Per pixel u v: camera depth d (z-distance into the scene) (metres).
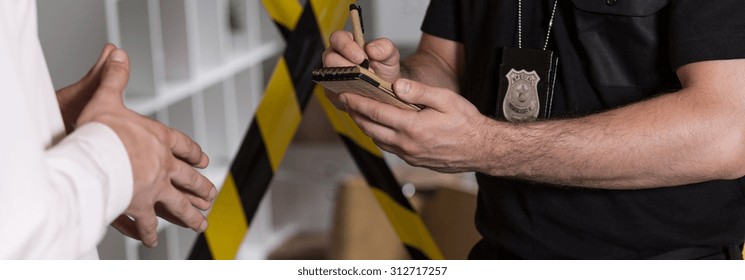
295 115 2.40
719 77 1.50
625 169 1.56
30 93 1.08
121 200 1.12
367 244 3.53
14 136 0.97
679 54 1.54
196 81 3.08
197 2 3.22
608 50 1.67
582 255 1.81
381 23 3.42
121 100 1.25
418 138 1.57
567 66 1.73
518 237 1.86
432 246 2.66
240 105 3.52
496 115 1.78
